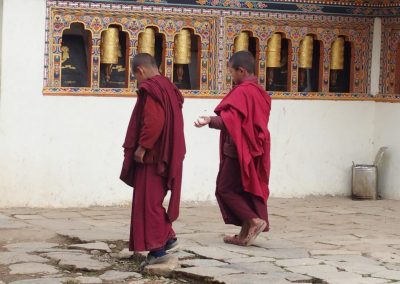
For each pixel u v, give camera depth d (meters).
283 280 7.10
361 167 12.92
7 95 11.04
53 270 7.61
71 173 11.40
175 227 9.97
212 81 12.16
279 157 12.72
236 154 8.59
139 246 7.44
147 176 7.44
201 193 12.17
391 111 13.13
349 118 13.18
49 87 11.21
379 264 7.89
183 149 7.53
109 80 11.84
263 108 8.57
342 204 12.35
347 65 13.35
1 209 11.00
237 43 12.35
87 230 9.47
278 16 12.53
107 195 11.61
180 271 7.43
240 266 7.63
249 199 8.73
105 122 11.55
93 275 7.54
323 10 12.84
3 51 10.98
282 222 10.54
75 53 11.77
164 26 11.82
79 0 11.26
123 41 11.91
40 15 11.12
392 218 11.06
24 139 11.14
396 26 13.07
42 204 11.27
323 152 13.01
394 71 13.19
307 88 13.16
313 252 8.38
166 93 7.42
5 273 7.46
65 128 11.34
